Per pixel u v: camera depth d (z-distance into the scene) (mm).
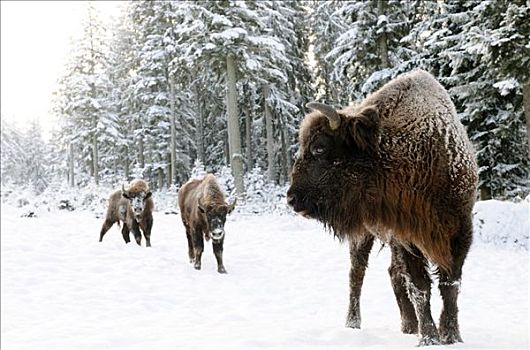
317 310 7148
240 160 20969
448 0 16250
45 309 7309
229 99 21172
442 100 4836
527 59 11438
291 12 27375
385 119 4789
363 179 4625
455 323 4508
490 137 15078
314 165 4672
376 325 6047
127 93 37344
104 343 5309
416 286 4543
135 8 33031
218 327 6012
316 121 4754
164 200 24641
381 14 18406
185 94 35125
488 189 15664
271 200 21562
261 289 8641
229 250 12172
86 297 7988
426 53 16547
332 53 19094
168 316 6805
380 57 18938
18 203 23609
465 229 4594
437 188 4508
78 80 36688
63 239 13070
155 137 34344
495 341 4555
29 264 10031
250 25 21625
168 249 12156
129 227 12406
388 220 4660
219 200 10070
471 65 15352
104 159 41969
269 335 5211
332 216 4668
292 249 12281
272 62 23609
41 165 61188
